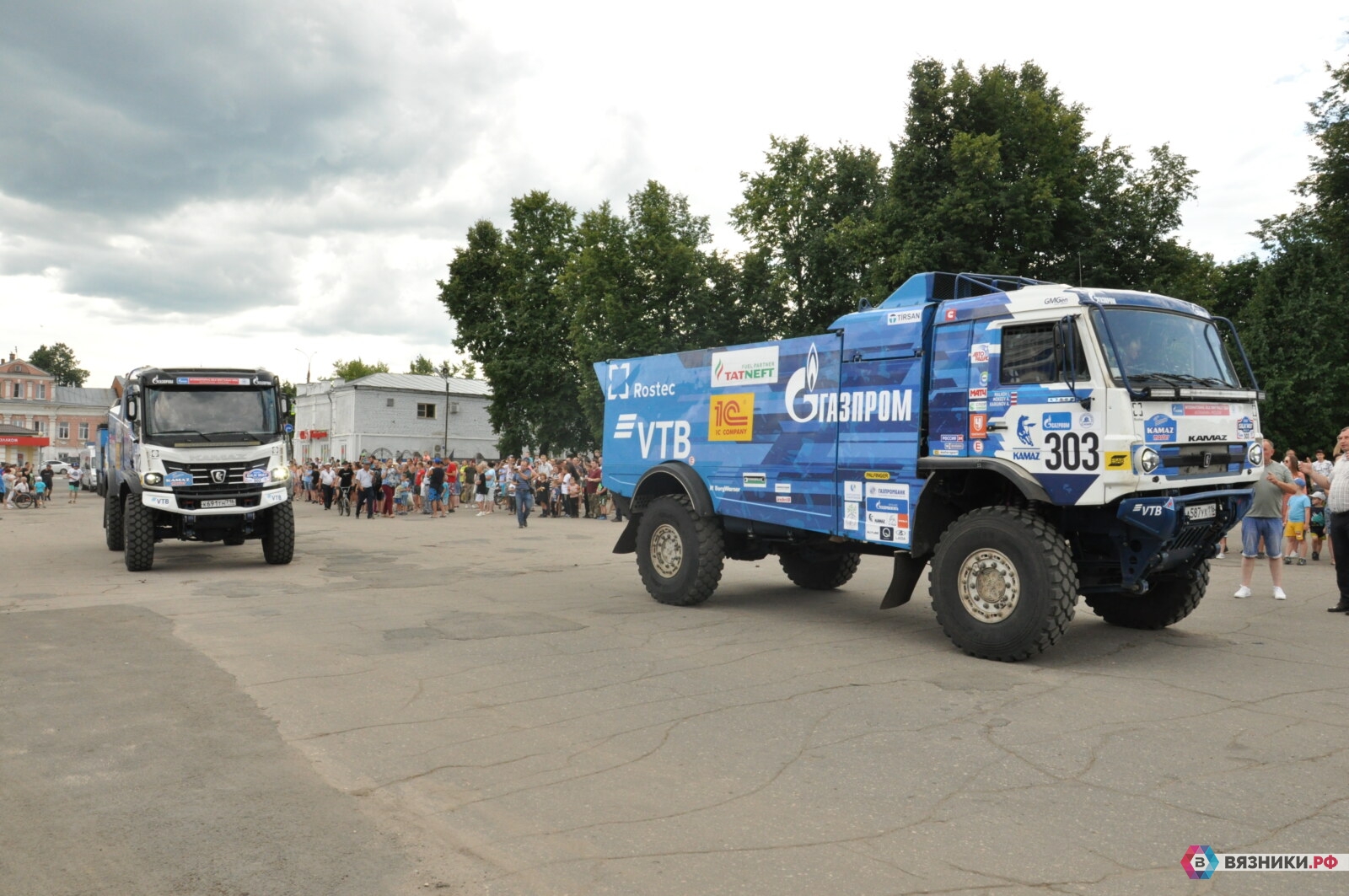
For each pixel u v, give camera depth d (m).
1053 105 26.58
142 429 13.14
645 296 35.59
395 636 7.97
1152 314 7.06
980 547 6.99
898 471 7.78
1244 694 5.83
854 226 31.44
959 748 4.74
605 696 5.88
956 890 3.14
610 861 3.41
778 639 7.80
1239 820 3.76
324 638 7.86
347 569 13.42
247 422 13.72
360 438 63.50
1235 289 36.62
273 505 13.77
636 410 10.66
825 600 10.05
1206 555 7.47
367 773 4.43
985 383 7.23
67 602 10.07
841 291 32.50
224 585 11.52
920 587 11.41
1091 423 6.59
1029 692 5.90
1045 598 6.58
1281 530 9.81
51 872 3.33
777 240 34.44
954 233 23.97
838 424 8.34
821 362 8.53
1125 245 25.67
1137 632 8.05
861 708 5.54
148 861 3.42
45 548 17.41
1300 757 4.56
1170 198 26.59
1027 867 3.33
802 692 5.95
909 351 7.76
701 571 9.41
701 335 34.75
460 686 6.16
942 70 25.58
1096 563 7.20
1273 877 3.24
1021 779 4.28
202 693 5.97
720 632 8.12
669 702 5.72
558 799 4.06
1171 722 5.18
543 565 13.98
